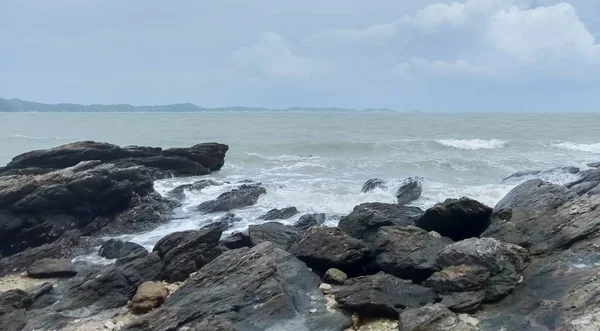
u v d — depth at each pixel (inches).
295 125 3272.6
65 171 743.7
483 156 1395.2
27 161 920.9
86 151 962.1
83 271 533.3
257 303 395.2
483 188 884.0
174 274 489.1
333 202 796.0
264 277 418.0
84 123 3678.6
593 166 1042.1
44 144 1873.8
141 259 497.7
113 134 2407.7
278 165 1255.5
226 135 2298.2
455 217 531.2
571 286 376.8
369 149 1563.7
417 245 482.6
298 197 828.6
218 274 434.3
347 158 1374.3
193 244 512.4
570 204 510.9
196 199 853.8
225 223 698.2
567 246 454.0
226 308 387.9
